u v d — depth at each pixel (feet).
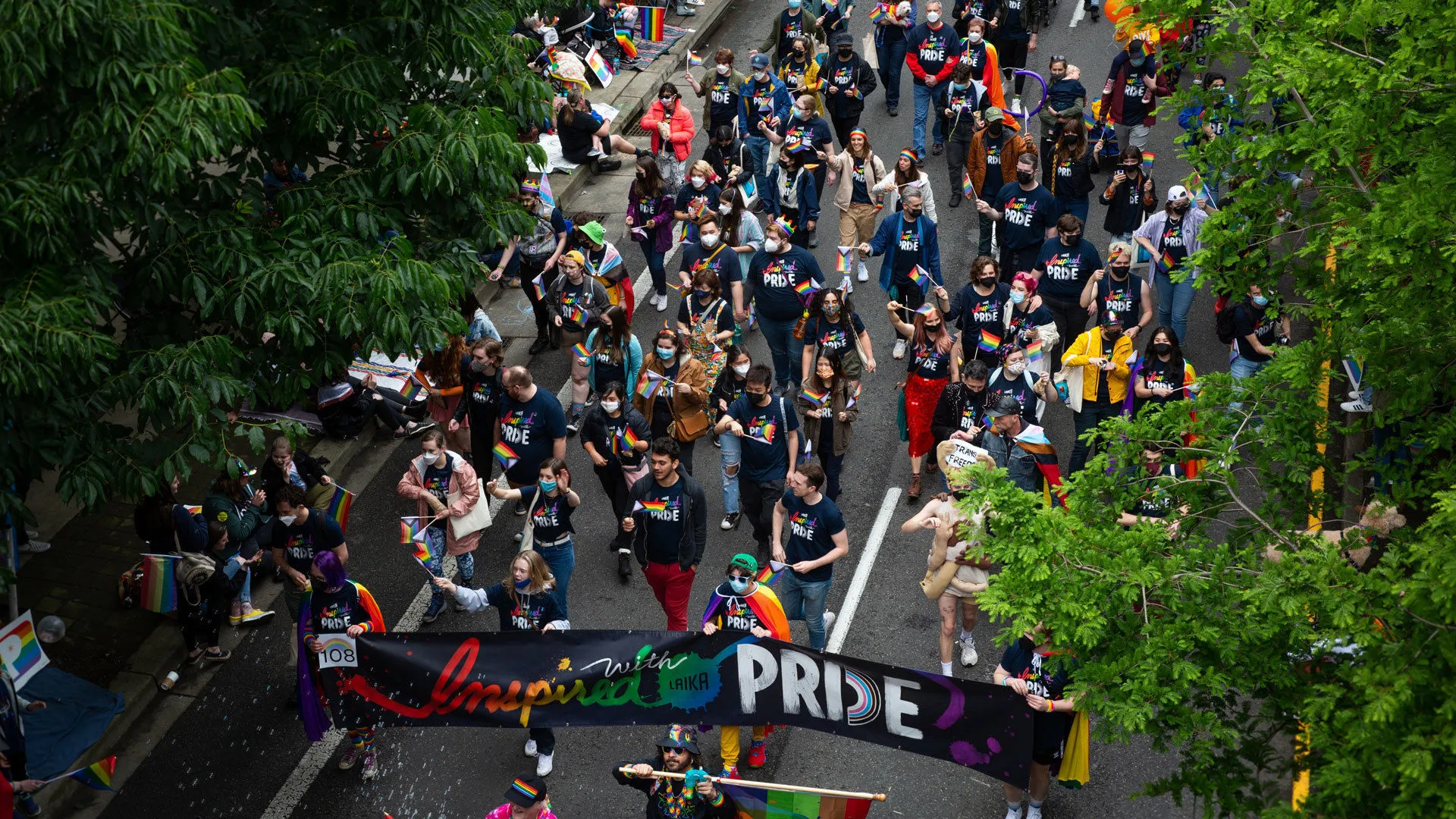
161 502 36.45
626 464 38.34
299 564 34.06
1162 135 66.39
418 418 47.47
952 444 34.14
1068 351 40.75
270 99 30.76
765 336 46.85
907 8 66.90
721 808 28.02
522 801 27.04
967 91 58.65
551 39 63.93
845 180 52.34
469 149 31.68
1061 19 79.36
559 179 62.44
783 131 58.54
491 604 33.06
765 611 31.32
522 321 53.67
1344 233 24.45
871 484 44.24
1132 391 40.22
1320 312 25.70
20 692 34.78
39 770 33.22
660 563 34.78
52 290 25.30
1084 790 32.60
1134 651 23.59
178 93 25.27
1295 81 24.64
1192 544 25.68
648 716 31.96
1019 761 29.71
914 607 38.83
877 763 33.81
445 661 31.81
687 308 42.45
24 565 40.63
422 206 33.91
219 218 29.50
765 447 38.04
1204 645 23.54
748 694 31.45
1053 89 58.08
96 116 25.07
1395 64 23.20
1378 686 19.33
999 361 42.01
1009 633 23.36
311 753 34.68
